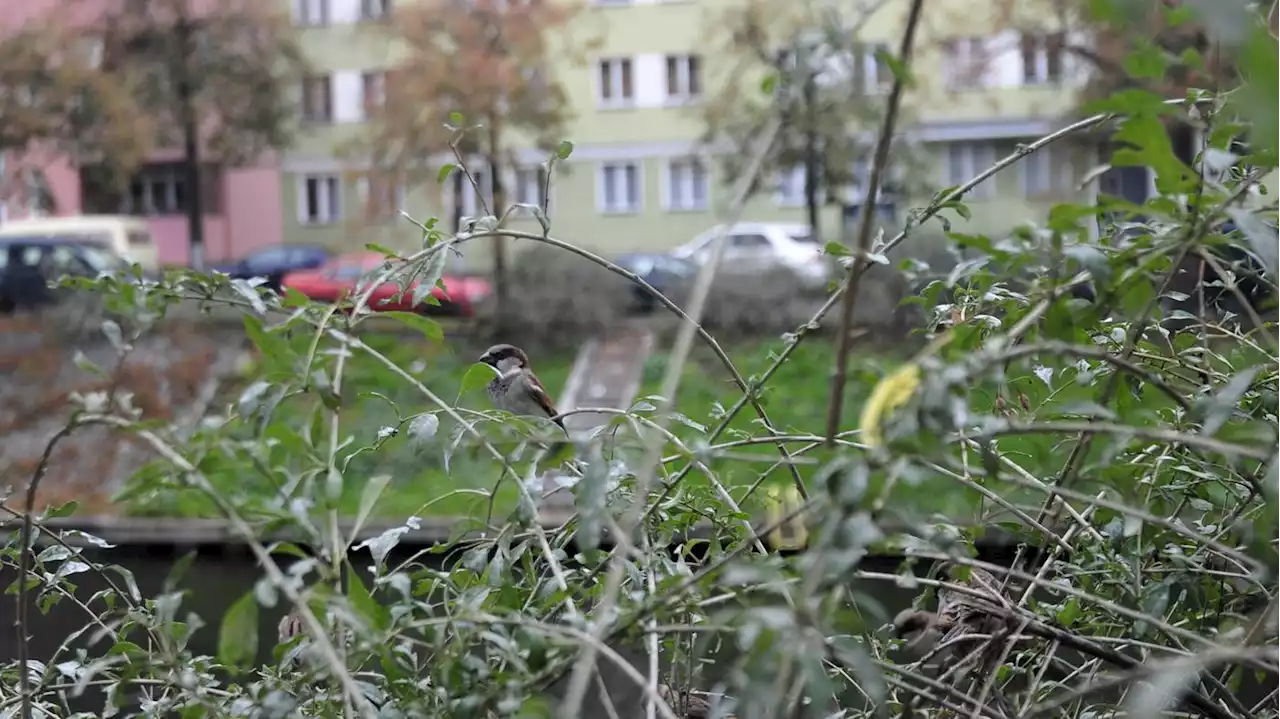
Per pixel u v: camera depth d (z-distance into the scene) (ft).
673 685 8.39
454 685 6.78
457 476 39.27
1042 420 8.41
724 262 64.90
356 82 112.06
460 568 8.36
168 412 55.16
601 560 8.34
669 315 64.75
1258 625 6.48
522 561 8.85
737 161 74.33
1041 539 8.91
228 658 6.23
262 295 8.51
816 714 4.90
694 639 8.07
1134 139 6.13
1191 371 9.73
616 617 6.42
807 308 60.49
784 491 9.98
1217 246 7.40
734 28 63.52
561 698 7.86
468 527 8.46
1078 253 6.06
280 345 6.97
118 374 6.61
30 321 63.36
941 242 34.01
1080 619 8.77
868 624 8.32
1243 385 5.89
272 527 6.50
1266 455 5.63
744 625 5.52
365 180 82.79
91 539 9.34
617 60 108.58
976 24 73.56
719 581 6.55
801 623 5.10
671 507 8.74
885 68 6.66
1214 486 9.87
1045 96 92.63
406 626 6.75
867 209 6.02
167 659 7.34
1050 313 6.36
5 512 9.76
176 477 6.26
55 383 56.70
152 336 61.72
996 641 7.39
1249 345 8.27
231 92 92.43
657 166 108.78
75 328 60.95
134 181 115.03
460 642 6.73
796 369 53.01
